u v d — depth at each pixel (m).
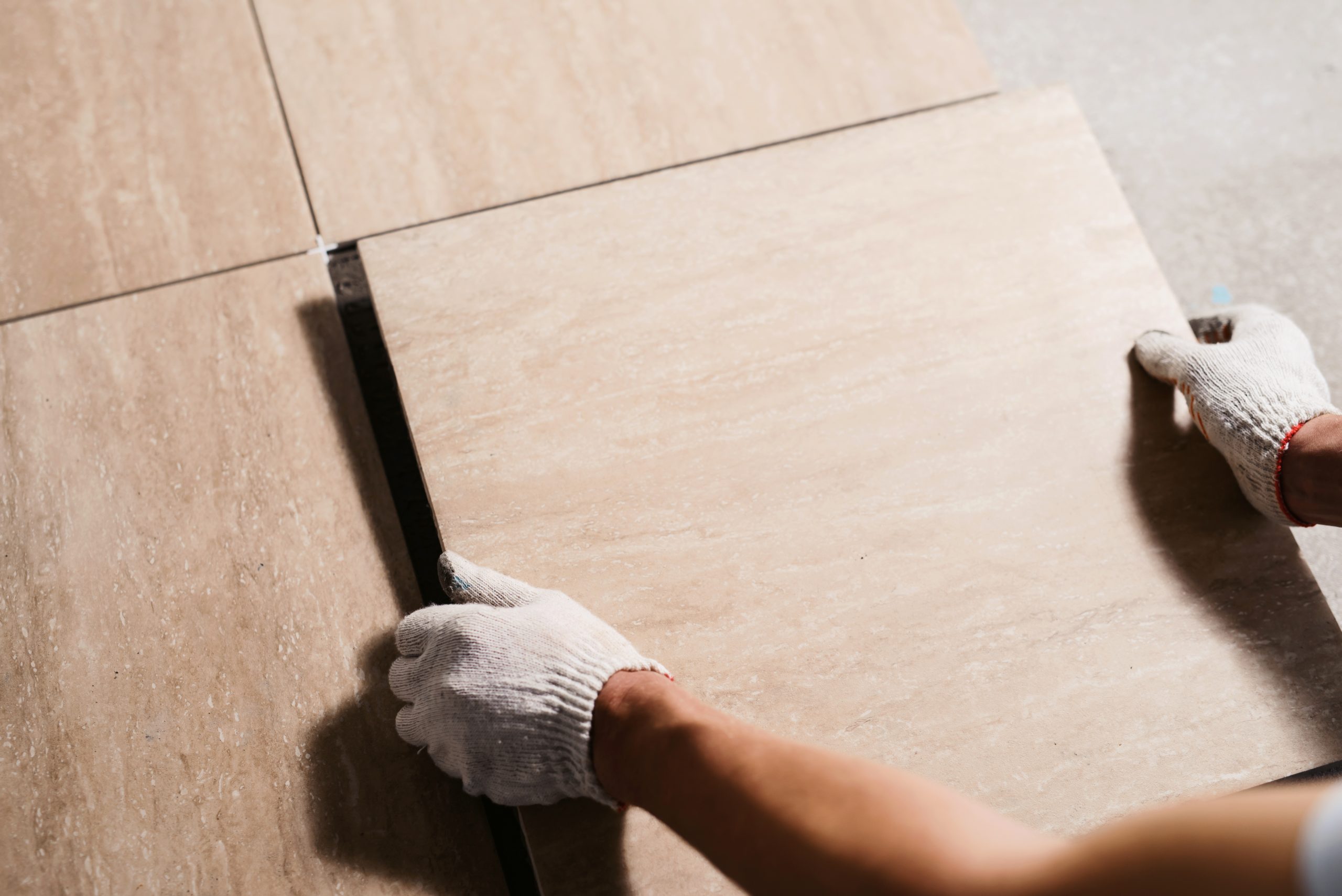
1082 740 1.01
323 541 1.07
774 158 1.28
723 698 1.01
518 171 1.25
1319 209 1.53
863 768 0.66
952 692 1.03
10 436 1.08
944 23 1.41
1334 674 1.06
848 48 1.37
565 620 0.95
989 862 0.54
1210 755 1.01
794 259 1.22
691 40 1.36
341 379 1.14
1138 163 1.56
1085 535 1.10
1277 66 1.63
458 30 1.33
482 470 1.08
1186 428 1.16
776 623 1.04
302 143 1.25
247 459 1.10
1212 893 0.40
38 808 0.94
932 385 1.17
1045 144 1.32
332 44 1.30
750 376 1.15
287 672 1.01
